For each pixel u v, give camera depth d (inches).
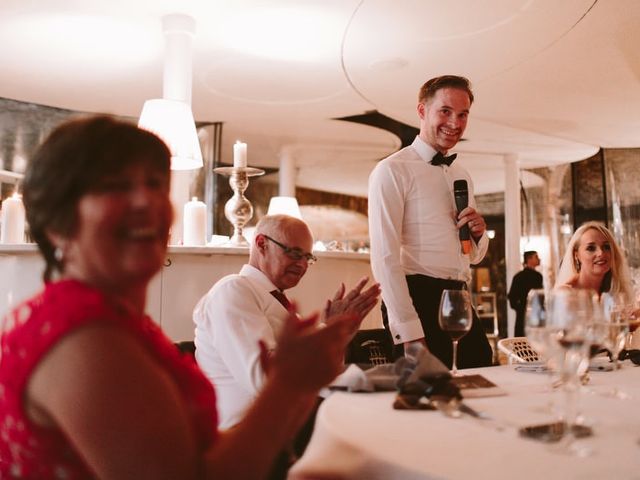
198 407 34.0
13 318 29.6
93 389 26.3
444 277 94.4
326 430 41.6
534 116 290.0
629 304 90.4
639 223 362.3
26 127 280.1
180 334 133.6
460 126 96.3
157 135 34.0
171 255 132.7
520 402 50.7
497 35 199.3
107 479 26.5
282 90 260.8
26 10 183.5
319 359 31.3
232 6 181.8
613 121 296.8
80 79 245.9
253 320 70.5
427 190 95.5
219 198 393.7
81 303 28.0
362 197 517.7
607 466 32.7
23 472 28.9
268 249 80.0
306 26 195.3
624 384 61.1
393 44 208.5
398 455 34.7
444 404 46.1
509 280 356.5
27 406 27.6
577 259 115.0
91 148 30.6
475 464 33.1
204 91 263.7
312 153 378.3
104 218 30.4
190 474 27.9
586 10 180.4
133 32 200.1
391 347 96.4
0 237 151.2
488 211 501.4
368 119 306.3
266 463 29.7
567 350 43.7
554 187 403.9
